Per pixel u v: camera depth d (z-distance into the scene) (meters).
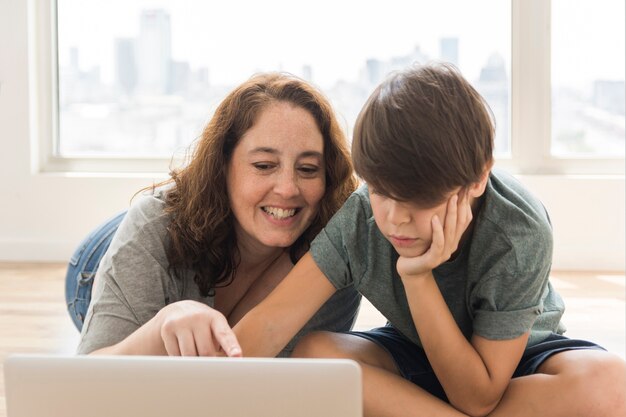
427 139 1.23
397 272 1.51
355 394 0.97
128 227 1.56
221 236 1.59
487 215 1.42
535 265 1.40
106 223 2.18
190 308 1.29
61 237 4.41
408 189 1.24
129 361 0.99
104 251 2.10
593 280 3.84
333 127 1.59
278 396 0.98
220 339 1.21
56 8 4.48
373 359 1.51
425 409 1.41
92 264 2.11
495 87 4.33
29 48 4.40
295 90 1.56
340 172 1.61
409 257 1.35
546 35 4.25
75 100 4.52
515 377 1.51
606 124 4.32
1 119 4.40
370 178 1.26
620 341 2.66
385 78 1.33
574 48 4.29
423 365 1.57
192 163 1.61
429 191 1.24
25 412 1.01
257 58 4.41
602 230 4.19
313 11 4.36
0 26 4.38
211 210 1.56
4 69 4.39
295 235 1.59
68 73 4.51
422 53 4.34
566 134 4.34
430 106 1.24
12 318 3.00
